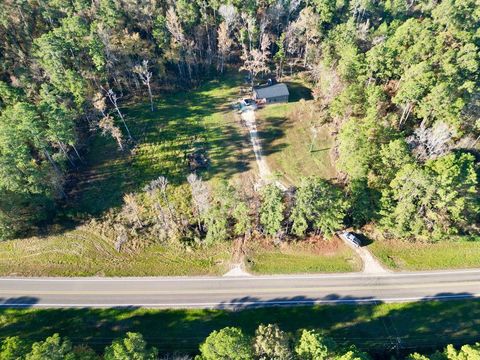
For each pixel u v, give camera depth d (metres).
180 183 78.69
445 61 78.50
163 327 60.06
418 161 70.75
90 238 70.25
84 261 67.38
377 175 70.38
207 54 108.81
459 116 75.06
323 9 101.19
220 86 101.44
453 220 70.19
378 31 98.38
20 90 80.06
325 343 49.03
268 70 101.69
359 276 66.81
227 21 96.56
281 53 99.12
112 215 73.38
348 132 70.19
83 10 94.25
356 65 84.50
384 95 80.62
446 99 70.94
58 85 79.75
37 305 62.22
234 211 66.88
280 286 65.25
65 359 45.00
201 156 83.62
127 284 65.06
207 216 67.06
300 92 99.12
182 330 59.81
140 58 95.81
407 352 58.28
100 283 65.06
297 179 79.19
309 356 47.78
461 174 66.06
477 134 78.25
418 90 72.88
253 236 71.19
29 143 76.62
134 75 93.62
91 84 90.75
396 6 112.38
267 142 86.88
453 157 65.81
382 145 68.56
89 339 58.69
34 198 70.00
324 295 64.19
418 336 60.00
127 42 89.88
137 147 85.06
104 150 84.44
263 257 68.69
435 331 60.56
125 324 60.22
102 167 81.19
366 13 114.38
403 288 65.50
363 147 68.50
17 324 60.09
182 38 93.88
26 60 88.06
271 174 79.56
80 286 64.69
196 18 102.00
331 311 62.34
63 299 62.97
